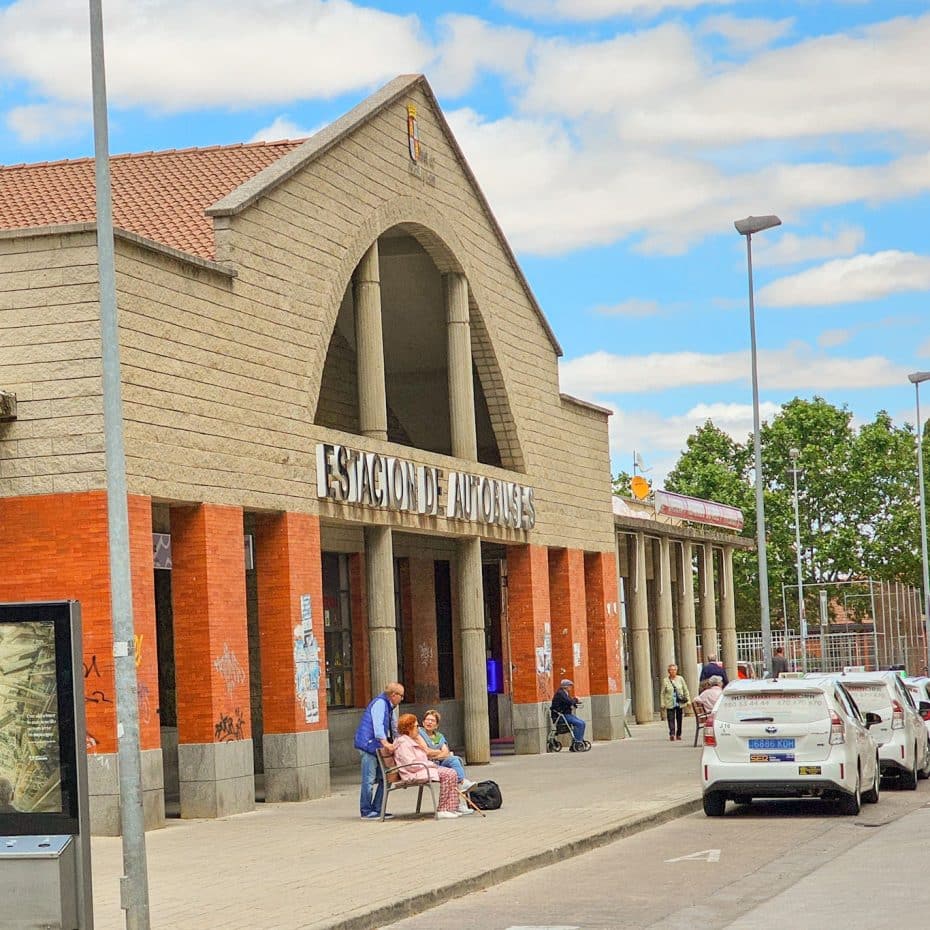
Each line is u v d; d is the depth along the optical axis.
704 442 96.31
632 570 47.47
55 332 19.55
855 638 60.00
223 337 22.56
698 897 13.55
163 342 20.89
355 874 14.93
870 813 20.92
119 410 12.48
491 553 41.44
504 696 42.03
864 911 12.26
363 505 26.80
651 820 19.98
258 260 23.80
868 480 91.25
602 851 17.52
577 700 36.56
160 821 20.03
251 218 23.69
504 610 42.16
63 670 11.04
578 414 39.22
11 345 19.64
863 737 21.67
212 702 21.50
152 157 28.22
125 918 11.80
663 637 49.12
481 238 33.44
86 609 19.19
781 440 93.69
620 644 40.97
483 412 37.50
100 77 12.84
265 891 13.89
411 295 33.66
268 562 24.14
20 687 11.10
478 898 14.14
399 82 29.62
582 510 38.88
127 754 11.91
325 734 24.80
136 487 19.95
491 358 33.78
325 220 26.27
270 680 24.02
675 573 55.12
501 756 34.50
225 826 20.19
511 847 16.83
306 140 27.03
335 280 26.48
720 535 54.59
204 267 22.12
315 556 24.91
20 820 11.00
